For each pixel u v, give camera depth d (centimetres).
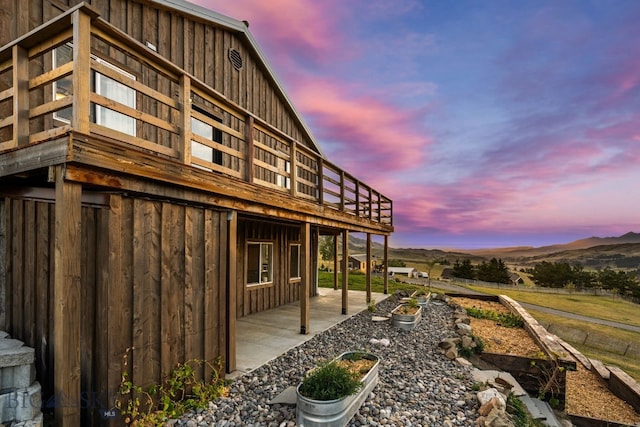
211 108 715
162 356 313
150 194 305
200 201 367
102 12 504
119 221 277
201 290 366
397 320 698
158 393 308
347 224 821
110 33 261
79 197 242
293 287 1007
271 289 896
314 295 1115
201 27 696
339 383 300
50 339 306
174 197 330
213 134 726
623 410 525
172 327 326
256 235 840
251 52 845
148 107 562
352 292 1217
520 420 354
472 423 328
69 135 225
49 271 313
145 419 284
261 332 629
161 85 588
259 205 481
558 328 1242
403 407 353
